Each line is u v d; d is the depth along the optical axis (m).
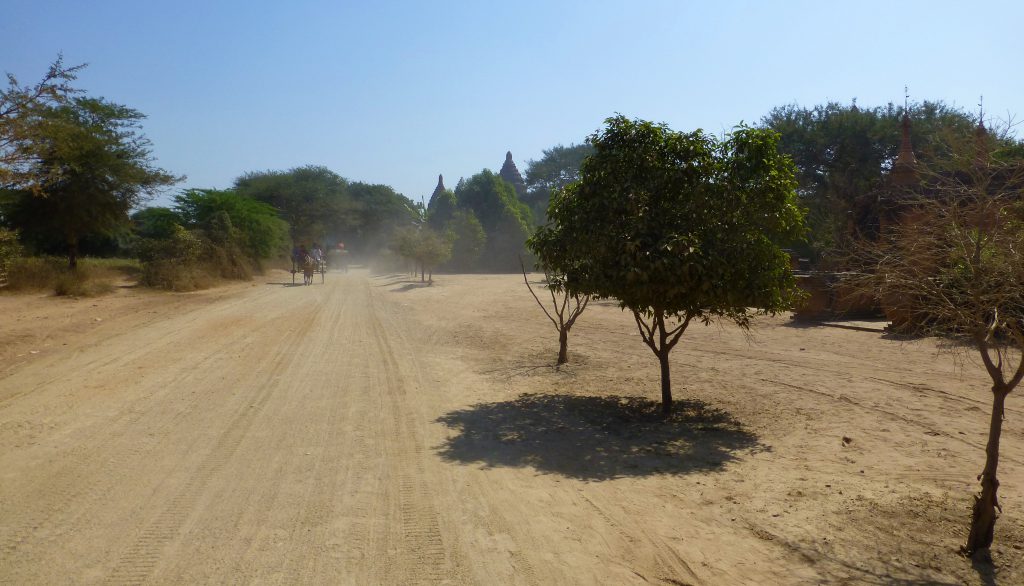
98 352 13.57
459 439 7.92
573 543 5.07
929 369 11.33
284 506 5.71
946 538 5.08
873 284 5.38
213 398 9.71
